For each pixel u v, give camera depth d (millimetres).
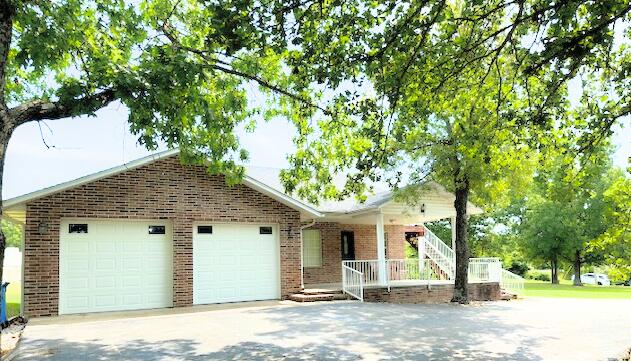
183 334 11320
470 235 47344
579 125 9828
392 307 16750
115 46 10938
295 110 13078
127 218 16000
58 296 14805
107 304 15625
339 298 18750
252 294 18188
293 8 7793
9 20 7680
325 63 8484
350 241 24672
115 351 9508
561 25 7062
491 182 19078
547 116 9258
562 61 8180
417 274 25578
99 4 10289
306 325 12586
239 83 12672
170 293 16641
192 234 17062
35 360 8781
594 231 42719
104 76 8898
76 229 15477
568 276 64250
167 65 9195
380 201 20578
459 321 13703
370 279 20875
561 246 45312
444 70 9477
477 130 10977
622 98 9508
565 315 15539
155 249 16609
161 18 11586
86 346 9969
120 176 15969
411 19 7934
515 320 14141
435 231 45344
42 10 9320
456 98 11219
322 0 7895
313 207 20938
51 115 8312
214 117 11352
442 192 22094
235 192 18000
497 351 9664
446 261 24219
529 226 48219
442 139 18578
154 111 9828
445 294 21469
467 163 17797
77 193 15281
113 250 15938
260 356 9125
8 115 7598
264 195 18578
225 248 17891
